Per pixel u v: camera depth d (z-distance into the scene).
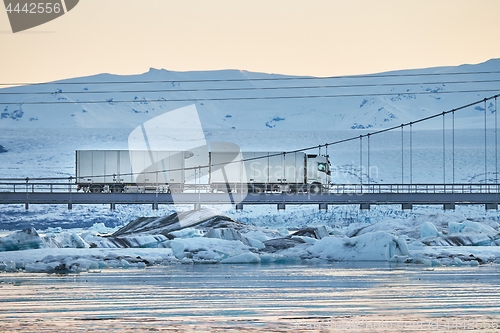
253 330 59.28
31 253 114.31
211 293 80.62
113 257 115.88
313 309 69.50
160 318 64.62
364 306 71.38
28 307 70.62
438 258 120.56
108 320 63.59
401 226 157.62
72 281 91.50
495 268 109.38
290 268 109.06
